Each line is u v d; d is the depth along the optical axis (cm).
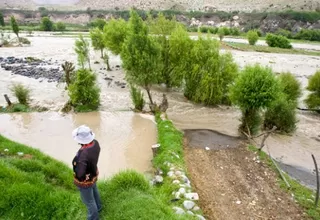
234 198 1238
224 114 2381
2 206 859
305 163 1641
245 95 1838
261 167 1521
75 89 2295
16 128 1944
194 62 2552
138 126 2022
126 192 920
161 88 3052
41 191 912
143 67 2125
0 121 2064
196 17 17425
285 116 1903
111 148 1678
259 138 1944
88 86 2319
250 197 1251
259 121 1959
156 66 2197
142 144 1745
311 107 2492
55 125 2008
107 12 19275
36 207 862
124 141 1780
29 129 1930
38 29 10356
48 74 3519
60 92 2828
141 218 817
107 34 3738
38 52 5316
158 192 1155
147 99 2683
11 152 1283
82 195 722
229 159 1595
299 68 4316
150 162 1528
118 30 3603
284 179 1395
